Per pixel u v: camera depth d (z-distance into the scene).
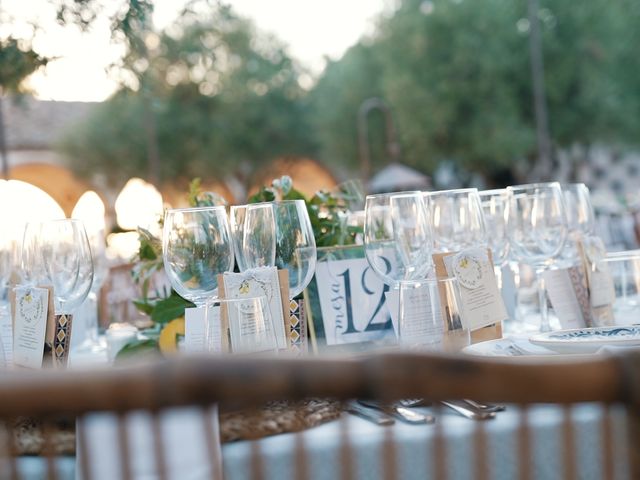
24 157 22.38
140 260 2.28
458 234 1.92
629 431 0.60
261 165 23.11
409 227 1.73
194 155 22.59
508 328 2.19
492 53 19.92
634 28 19.89
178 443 0.82
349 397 0.58
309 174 23.34
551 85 19.81
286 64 23.22
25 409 0.58
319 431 1.09
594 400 0.59
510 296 2.25
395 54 20.73
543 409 1.02
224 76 22.91
